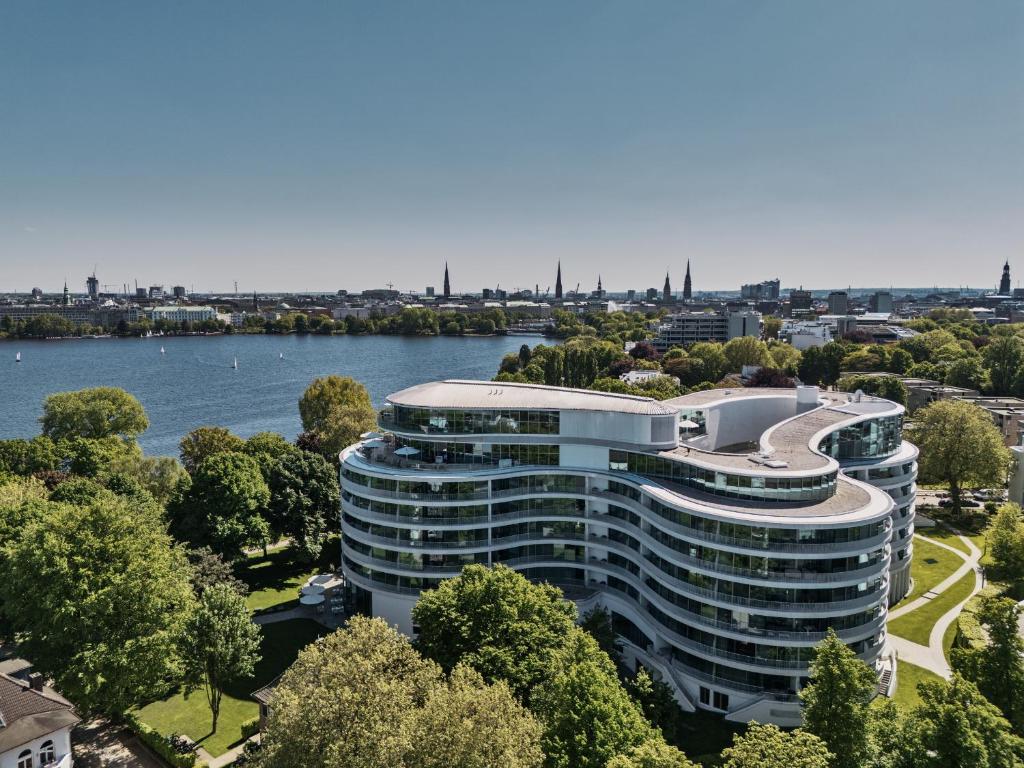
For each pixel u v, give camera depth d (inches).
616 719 2269.9
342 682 2091.5
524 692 2630.4
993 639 2652.6
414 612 3026.6
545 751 2210.9
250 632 2982.3
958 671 2659.9
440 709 2015.3
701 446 4402.1
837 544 2982.3
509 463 3907.5
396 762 1845.5
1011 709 2534.5
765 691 3021.7
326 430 6604.3
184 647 2854.3
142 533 3078.2
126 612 2800.2
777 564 3009.4
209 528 4227.4
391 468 3868.1
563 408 3848.4
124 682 2696.9
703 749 2871.6
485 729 1950.1
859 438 4281.5
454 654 2795.3
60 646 2785.4
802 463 3440.0
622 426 3752.5
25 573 2797.7
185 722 2999.5
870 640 3112.7
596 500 3804.1
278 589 4384.8
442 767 1914.4
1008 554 4121.6
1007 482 6240.2
